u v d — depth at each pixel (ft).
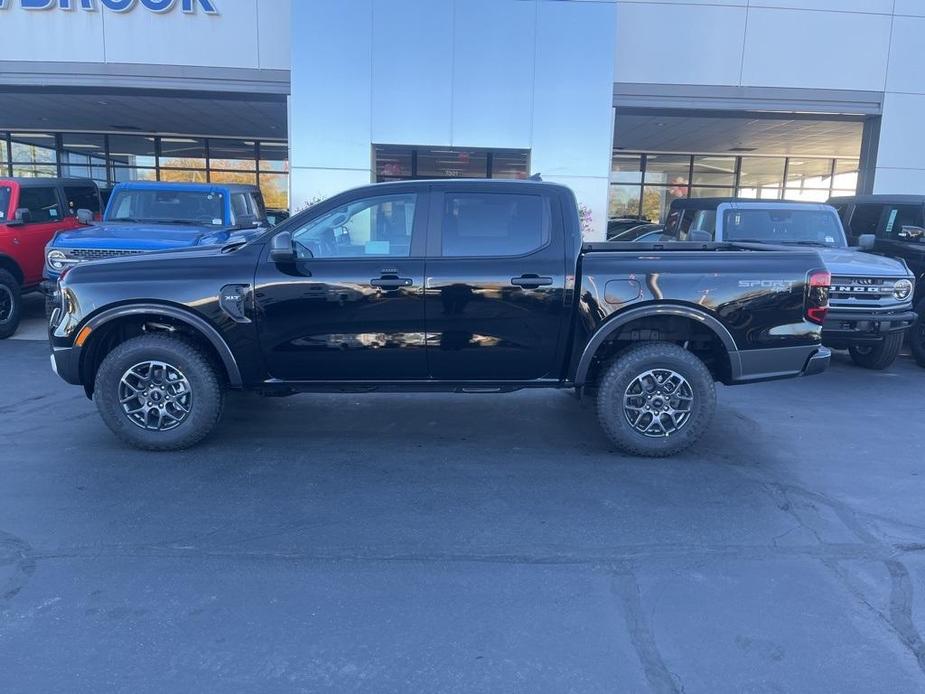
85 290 18.42
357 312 18.48
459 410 23.76
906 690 10.30
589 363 19.01
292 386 19.20
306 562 13.61
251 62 48.37
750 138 68.08
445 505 16.20
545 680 10.42
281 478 17.60
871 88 51.52
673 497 16.81
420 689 10.20
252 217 34.88
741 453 19.97
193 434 18.97
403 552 14.05
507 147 46.57
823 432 22.04
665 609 12.25
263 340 18.61
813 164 82.53
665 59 50.72
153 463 18.43
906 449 20.52
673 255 18.99
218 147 76.84
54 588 12.56
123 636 11.27
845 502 16.67
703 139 69.36
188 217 34.12
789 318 19.02
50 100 54.34
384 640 11.30
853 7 50.65
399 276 18.38
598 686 10.30
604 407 19.12
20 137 74.23
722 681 10.44
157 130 72.74
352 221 18.71
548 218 18.76
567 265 18.60
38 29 47.29
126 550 13.93
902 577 13.39
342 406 24.06
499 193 18.72
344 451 19.61
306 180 46.16
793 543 14.65
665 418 19.27
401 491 16.93
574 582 13.06
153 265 18.63
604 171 46.96
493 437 21.03
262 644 11.14
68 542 14.20
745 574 13.42
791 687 10.33
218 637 11.29
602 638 11.43
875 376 30.35
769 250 20.57
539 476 18.01
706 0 50.21
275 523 15.19
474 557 13.91
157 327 19.62
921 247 32.01
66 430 20.92
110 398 18.70
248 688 10.16
